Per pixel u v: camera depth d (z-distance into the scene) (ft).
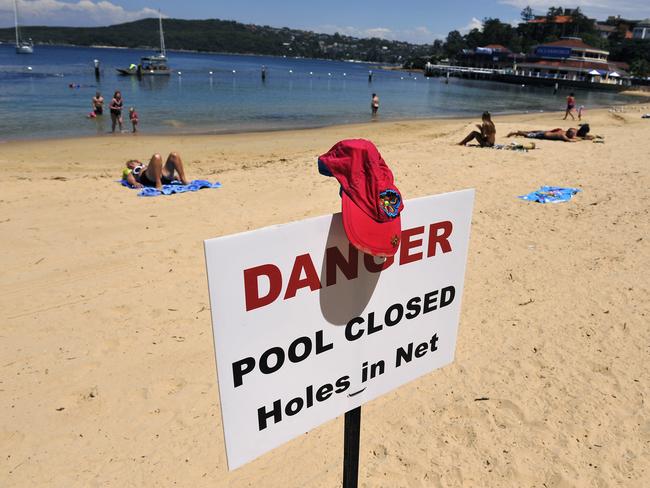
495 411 12.57
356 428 6.98
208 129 76.54
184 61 475.31
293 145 61.67
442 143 56.70
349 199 5.42
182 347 15.40
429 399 13.15
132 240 23.58
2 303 17.78
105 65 280.92
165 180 33.71
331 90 186.39
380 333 6.55
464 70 376.89
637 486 10.28
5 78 166.81
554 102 173.78
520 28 474.90
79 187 33.09
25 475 10.77
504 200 30.60
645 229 24.71
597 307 17.43
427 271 6.74
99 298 18.25
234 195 31.42
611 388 13.25
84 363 14.60
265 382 5.55
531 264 21.27
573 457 11.07
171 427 12.21
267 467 11.09
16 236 23.68
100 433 12.00
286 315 5.42
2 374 14.05
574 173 37.50
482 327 16.47
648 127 77.10
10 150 51.90
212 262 4.61
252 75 281.13
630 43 372.58
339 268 5.73
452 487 10.41
